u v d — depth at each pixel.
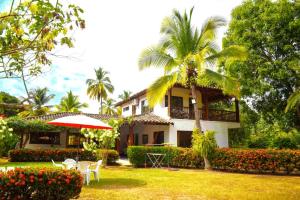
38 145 23.89
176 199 7.16
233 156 14.34
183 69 15.42
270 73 17.58
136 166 16.73
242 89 19.22
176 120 20.36
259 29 18.25
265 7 17.91
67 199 5.80
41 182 5.51
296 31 16.88
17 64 3.10
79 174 6.09
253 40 18.48
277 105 19.61
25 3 2.80
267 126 26.12
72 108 36.50
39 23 2.91
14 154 17.88
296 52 17.61
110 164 17.36
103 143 15.23
